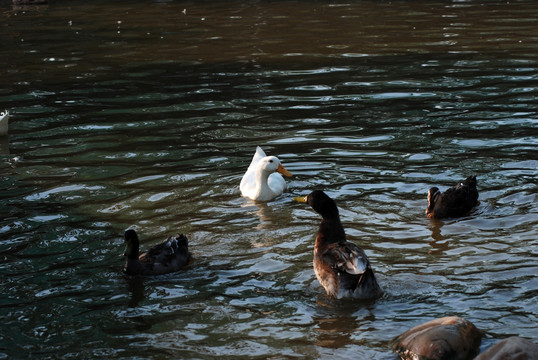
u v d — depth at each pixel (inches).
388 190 408.5
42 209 396.2
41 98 637.3
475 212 374.0
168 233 362.9
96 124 556.7
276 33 909.2
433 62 716.0
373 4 1131.3
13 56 821.9
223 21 1023.6
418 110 559.8
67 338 267.4
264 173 403.9
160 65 753.0
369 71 690.8
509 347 234.1
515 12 996.6
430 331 248.2
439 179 420.2
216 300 293.9
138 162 470.0
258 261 329.4
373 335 261.1
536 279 298.4
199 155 480.1
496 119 528.7
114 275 319.3
